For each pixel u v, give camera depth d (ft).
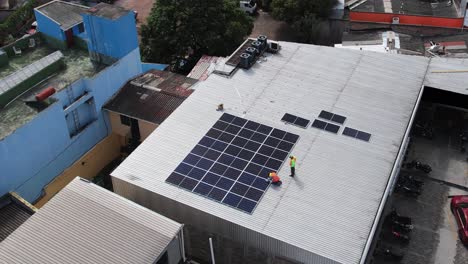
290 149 106.01
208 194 95.14
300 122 114.01
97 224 83.25
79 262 76.79
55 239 80.59
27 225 83.10
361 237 86.63
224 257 97.04
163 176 99.60
